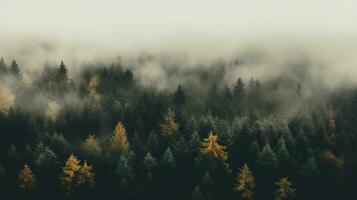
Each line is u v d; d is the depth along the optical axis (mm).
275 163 89750
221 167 88562
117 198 85500
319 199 90125
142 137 109000
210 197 82812
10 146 99938
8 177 86938
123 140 98938
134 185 86125
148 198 86000
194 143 94000
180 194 86750
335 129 120812
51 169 87500
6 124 105188
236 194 85750
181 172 89688
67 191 85000
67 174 85750
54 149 93562
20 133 104062
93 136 100562
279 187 87625
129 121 113812
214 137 89312
